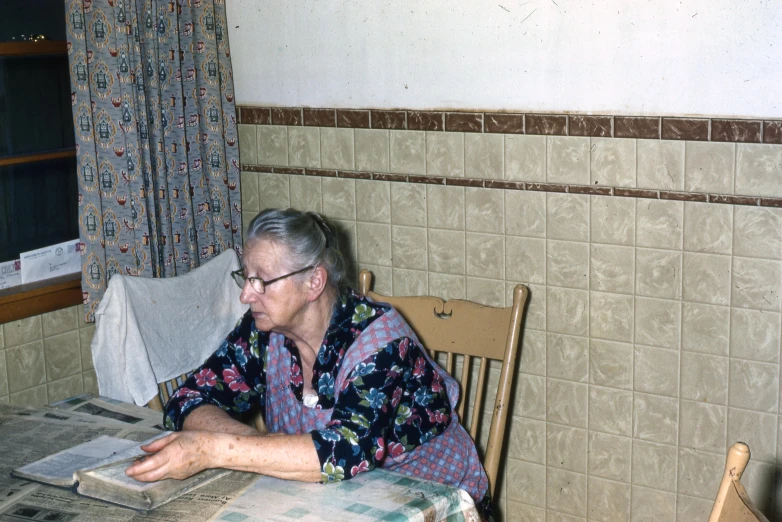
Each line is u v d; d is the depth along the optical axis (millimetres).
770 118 2102
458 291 2629
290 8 2740
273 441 1504
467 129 2508
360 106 2686
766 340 2201
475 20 2438
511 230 2500
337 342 1721
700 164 2203
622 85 2268
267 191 2922
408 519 1351
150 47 2529
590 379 2469
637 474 2449
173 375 2305
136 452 1575
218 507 1391
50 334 2490
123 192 2490
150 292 2250
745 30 2090
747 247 2182
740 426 2275
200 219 2789
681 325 2307
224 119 2875
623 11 2227
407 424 1755
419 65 2553
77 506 1404
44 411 1816
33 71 2467
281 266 1651
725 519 1218
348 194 2762
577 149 2357
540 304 2500
